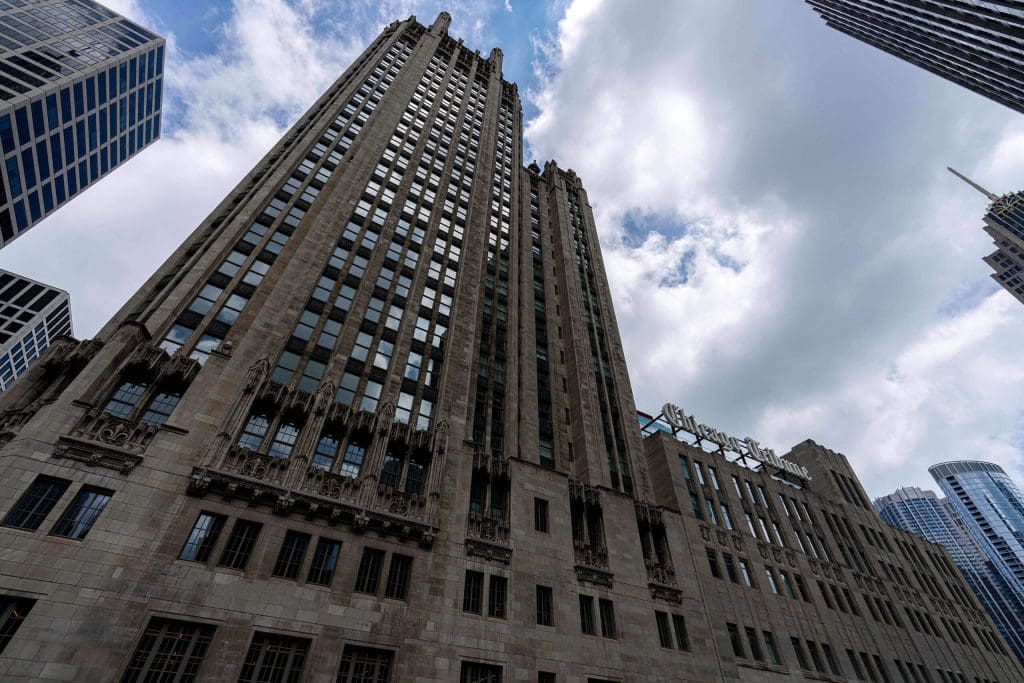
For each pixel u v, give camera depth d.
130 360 28.94
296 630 24.94
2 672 19.05
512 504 36.88
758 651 42.69
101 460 25.05
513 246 63.38
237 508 26.98
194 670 22.30
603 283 72.38
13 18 96.44
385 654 26.81
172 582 23.55
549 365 54.12
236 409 29.67
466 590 31.39
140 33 121.50
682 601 40.12
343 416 33.47
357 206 49.84
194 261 37.00
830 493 68.56
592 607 35.25
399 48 80.69
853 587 56.28
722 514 52.34
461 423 39.38
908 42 107.00
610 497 43.19
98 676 20.25
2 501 22.16
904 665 52.53
